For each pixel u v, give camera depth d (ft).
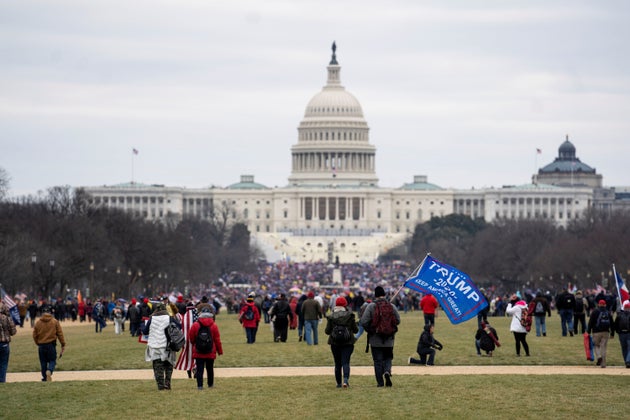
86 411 212.43
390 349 235.61
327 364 290.56
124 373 275.80
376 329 232.94
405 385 239.71
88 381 254.06
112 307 558.56
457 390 232.12
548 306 372.79
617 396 223.92
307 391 233.55
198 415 207.82
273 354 316.19
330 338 236.43
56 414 209.67
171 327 235.20
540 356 302.66
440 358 298.97
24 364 299.38
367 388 235.61
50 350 255.91
